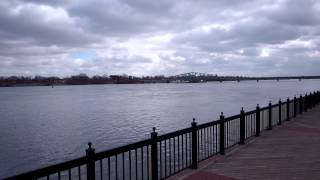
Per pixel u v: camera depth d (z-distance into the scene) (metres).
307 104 25.03
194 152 8.83
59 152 28.09
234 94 116.62
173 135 7.91
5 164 24.42
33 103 101.00
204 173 8.47
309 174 8.41
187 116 49.19
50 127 43.78
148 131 36.84
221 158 9.96
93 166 5.59
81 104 88.25
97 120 49.12
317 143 12.38
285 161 9.70
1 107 84.50
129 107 70.94
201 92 150.12
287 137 13.63
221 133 10.38
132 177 16.08
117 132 36.94
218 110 56.41
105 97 127.50
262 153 10.72
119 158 19.64
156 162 7.29
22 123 49.19
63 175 17.33
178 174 8.40
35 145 31.23
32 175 4.58
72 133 37.69
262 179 8.01
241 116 11.95
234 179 8.00
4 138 35.53
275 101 70.88
